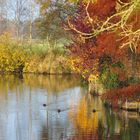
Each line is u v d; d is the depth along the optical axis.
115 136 19.73
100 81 33.00
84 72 34.25
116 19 14.51
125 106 26.31
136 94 26.41
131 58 27.50
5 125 23.14
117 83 29.56
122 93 27.03
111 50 20.66
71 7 32.03
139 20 12.92
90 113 26.12
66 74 59.69
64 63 59.84
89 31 26.41
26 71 63.12
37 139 19.69
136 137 19.42
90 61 31.19
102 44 21.11
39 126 22.70
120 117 24.47
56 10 34.66
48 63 61.03
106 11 16.34
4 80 51.94
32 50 64.56
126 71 28.73
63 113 26.62
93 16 16.81
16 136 20.44
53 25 47.91
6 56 64.12
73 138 19.58
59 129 21.78
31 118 25.11
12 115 26.14
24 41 71.00
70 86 43.94
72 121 23.78
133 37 12.07
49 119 24.66
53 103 31.06
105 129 21.33
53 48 61.50
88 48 30.27
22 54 64.00
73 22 28.16
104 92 30.50
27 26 78.50
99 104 29.59
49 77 55.94
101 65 31.11
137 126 21.83
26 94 36.91
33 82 48.84
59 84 46.16
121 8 11.55
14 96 35.47
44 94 36.88
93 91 34.66
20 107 29.34
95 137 19.67
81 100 32.16
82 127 22.02
